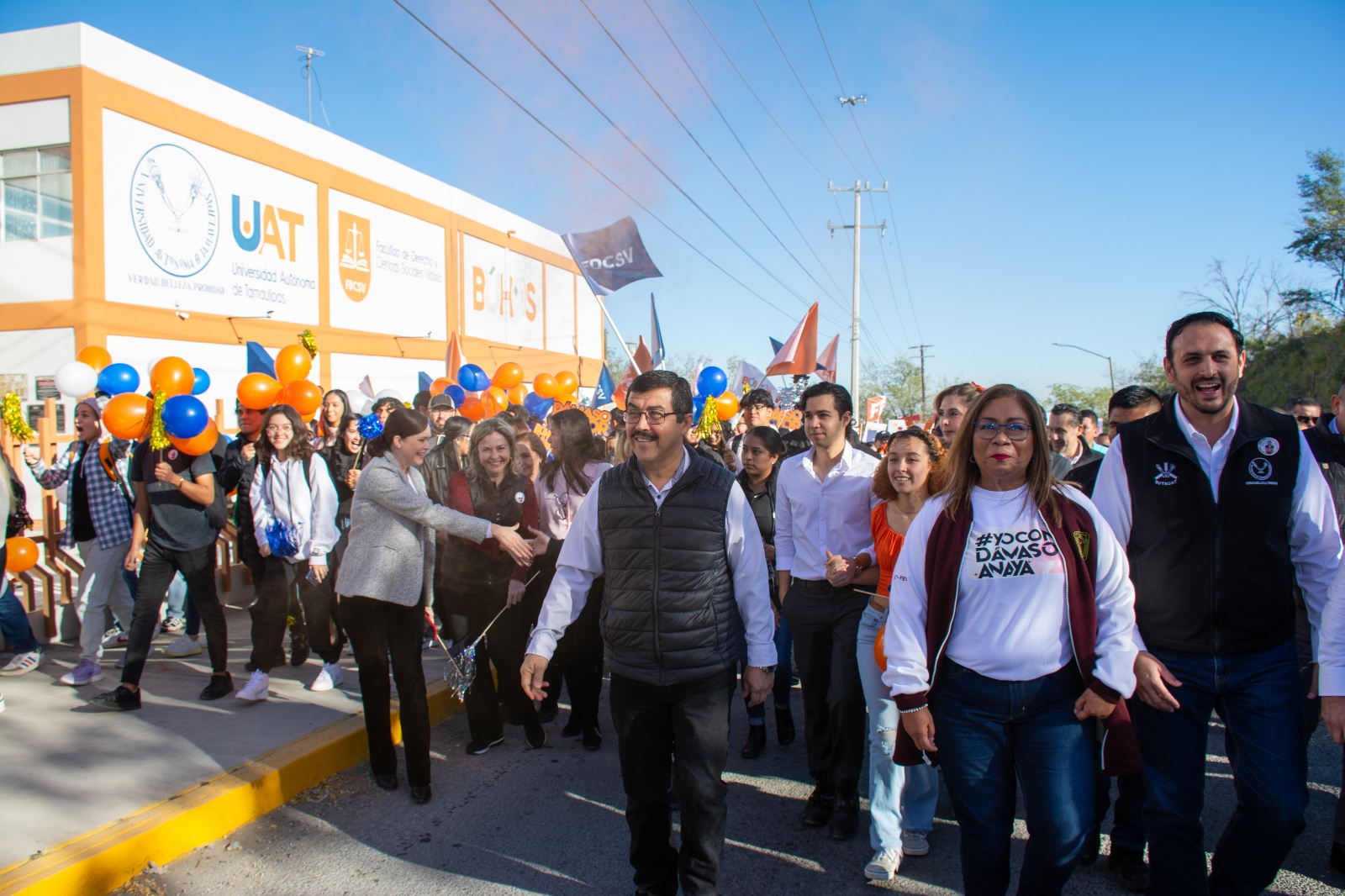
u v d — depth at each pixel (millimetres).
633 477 3049
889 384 70000
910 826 3715
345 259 22359
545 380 10891
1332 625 2539
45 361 16219
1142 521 2891
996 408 2547
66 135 16016
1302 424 6367
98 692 5191
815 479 4008
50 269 16156
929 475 3533
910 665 2613
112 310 16438
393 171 24219
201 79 18203
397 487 4062
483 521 4199
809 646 3988
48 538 6480
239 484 5551
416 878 3426
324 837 3760
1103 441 7504
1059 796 2471
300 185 20859
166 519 4871
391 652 4168
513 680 4840
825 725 3992
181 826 3547
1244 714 2746
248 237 19359
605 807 4121
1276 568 2742
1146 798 2875
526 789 4316
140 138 16953
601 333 38625
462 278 27500
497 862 3568
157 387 5137
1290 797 2656
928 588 2646
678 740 2977
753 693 3070
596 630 4898
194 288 18125
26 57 16078
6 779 3887
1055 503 2543
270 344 19906
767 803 4227
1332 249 32656
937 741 2629
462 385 10766
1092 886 3406
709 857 2893
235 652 6289
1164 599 2828
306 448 5160
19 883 2971
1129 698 2863
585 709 4926
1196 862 2775
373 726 4211
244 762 4125
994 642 2518
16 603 5539
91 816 3525
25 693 5160
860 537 3883
